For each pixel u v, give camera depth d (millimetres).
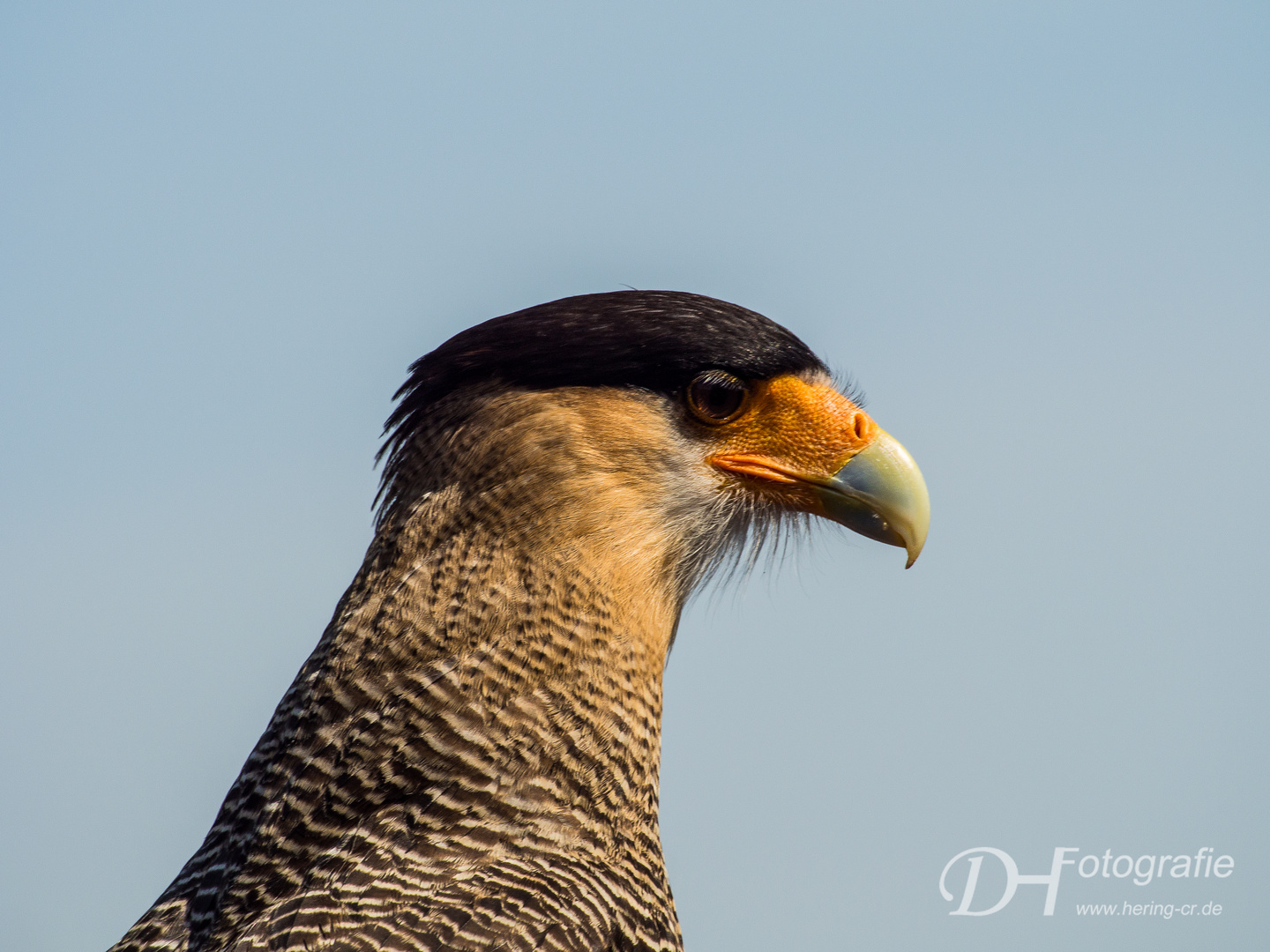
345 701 8352
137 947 7977
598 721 8664
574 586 8766
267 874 8039
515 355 9062
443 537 8672
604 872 8289
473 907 7652
